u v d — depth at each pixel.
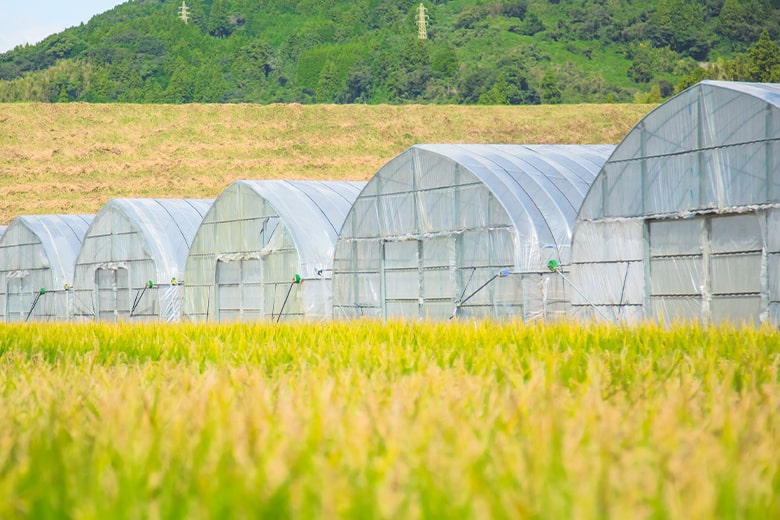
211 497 12.09
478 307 54.06
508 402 17.81
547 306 51.66
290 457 13.66
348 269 62.47
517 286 52.12
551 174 56.94
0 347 40.25
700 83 43.53
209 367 27.59
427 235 57.06
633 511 10.95
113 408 18.11
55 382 24.80
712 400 18.42
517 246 52.03
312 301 65.56
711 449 13.45
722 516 11.21
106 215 82.12
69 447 15.89
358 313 61.69
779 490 12.27
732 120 42.25
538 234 52.50
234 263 71.19
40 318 89.19
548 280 51.72
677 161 44.56
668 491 11.39
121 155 198.00
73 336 43.12
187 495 12.66
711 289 43.59
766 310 40.94
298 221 67.31
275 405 18.86
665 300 45.50
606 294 47.78
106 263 81.94
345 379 22.19
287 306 66.56
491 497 11.60
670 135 44.91
